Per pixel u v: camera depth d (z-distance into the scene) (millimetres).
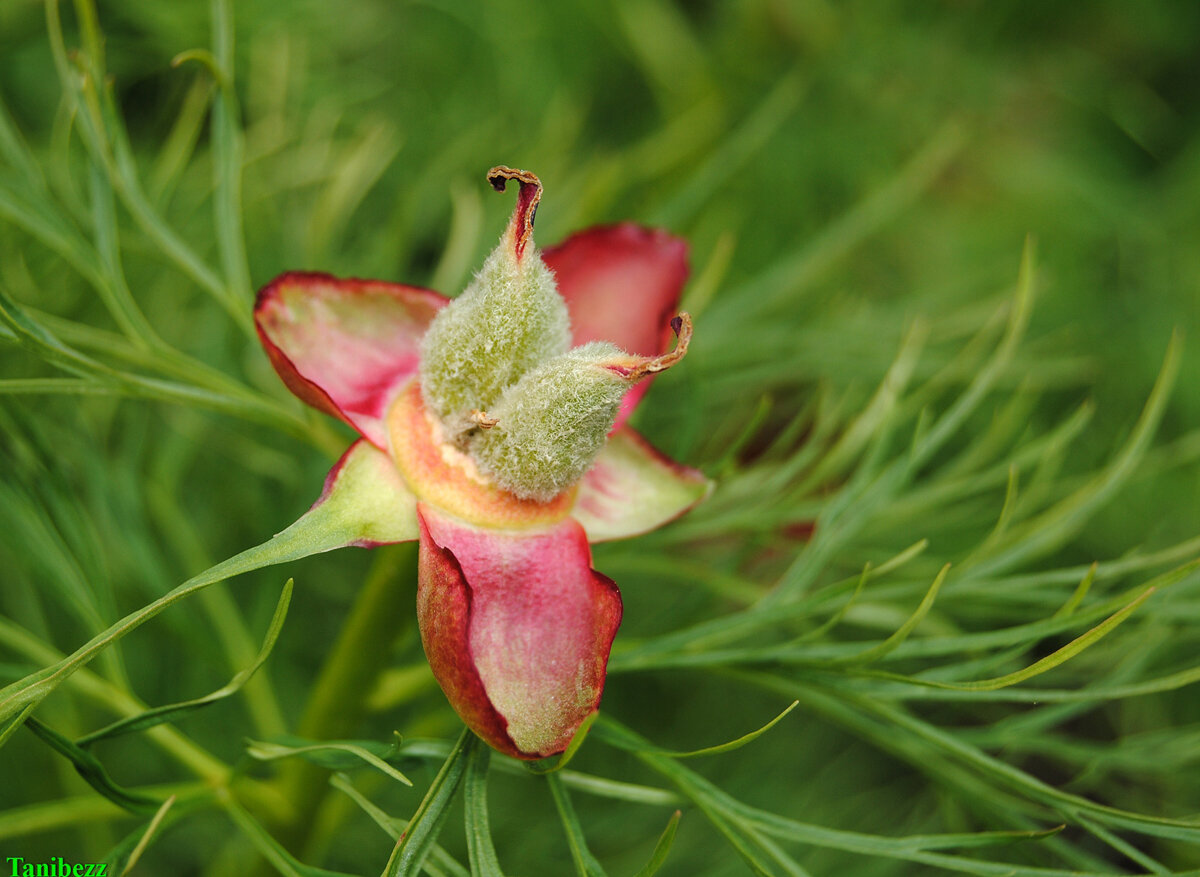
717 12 446
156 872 332
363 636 259
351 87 371
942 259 428
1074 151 465
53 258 306
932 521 309
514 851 330
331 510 241
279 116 318
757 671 261
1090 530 384
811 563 271
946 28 445
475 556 242
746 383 326
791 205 427
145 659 321
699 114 389
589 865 243
